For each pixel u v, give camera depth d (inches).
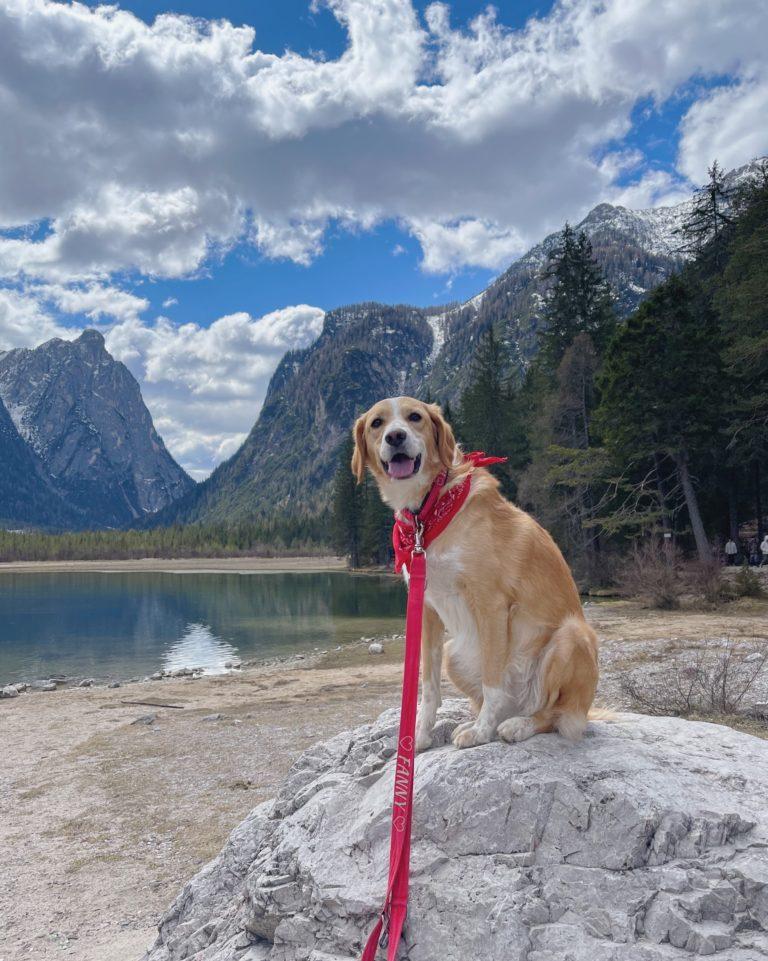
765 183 501.4
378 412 59.1
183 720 233.9
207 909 63.5
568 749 51.0
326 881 47.3
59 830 138.3
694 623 314.0
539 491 649.6
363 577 1371.8
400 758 45.1
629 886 41.6
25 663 423.5
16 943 94.0
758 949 38.4
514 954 39.6
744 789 48.6
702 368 480.7
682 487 542.0
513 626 53.7
